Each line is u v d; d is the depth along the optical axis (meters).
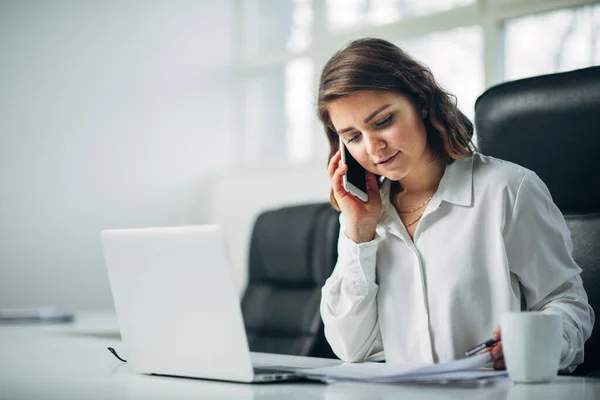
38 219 4.81
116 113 5.14
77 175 4.97
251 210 5.20
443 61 4.45
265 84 5.50
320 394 1.04
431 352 1.55
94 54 5.04
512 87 1.85
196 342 1.20
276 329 2.74
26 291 4.75
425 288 1.57
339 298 1.59
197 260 1.16
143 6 5.24
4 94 4.70
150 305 1.26
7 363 1.49
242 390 1.09
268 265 2.88
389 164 1.52
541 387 1.10
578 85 1.76
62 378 1.26
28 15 4.78
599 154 1.72
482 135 1.87
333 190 1.64
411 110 1.52
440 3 4.51
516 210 1.50
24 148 4.77
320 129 5.13
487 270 1.53
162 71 5.34
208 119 5.54
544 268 1.47
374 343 1.67
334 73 1.49
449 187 1.58
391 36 4.72
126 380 1.23
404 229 1.61
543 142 1.79
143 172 5.25
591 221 1.73
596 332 1.66
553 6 3.93
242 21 5.63
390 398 1.00
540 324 1.13
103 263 5.07
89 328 2.53
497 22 4.19
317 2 5.17
